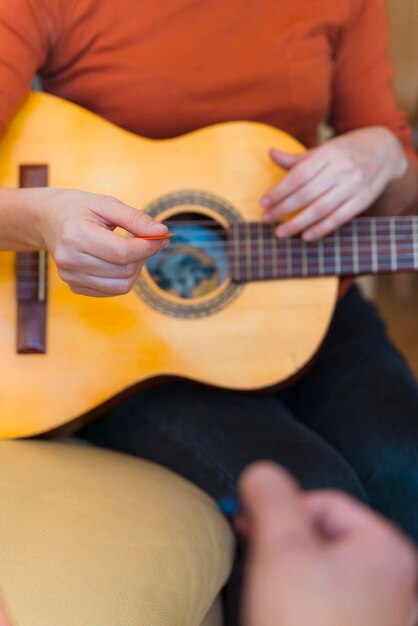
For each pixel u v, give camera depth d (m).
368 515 0.33
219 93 1.08
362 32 1.19
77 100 1.07
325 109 1.18
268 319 1.04
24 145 1.01
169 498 0.78
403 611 0.31
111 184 1.02
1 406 0.97
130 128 1.08
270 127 1.06
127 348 0.99
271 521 0.32
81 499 0.72
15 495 0.70
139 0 1.02
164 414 0.98
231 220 1.04
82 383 0.98
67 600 0.58
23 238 0.88
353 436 0.98
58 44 1.03
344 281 1.16
